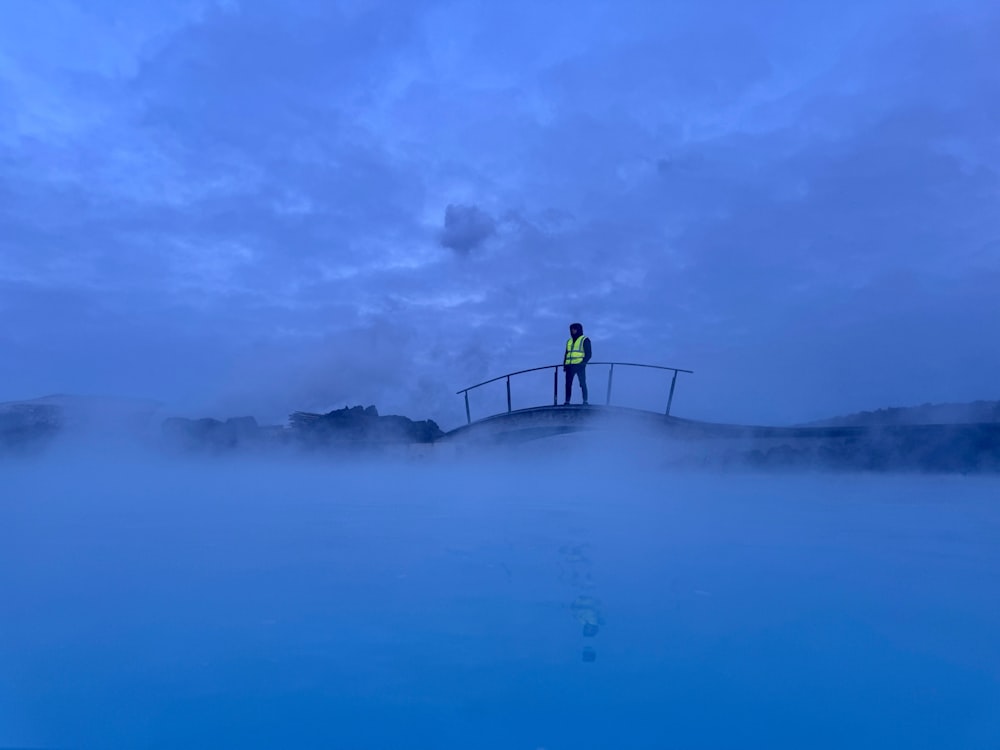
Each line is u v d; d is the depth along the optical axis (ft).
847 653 7.73
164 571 11.52
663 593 10.05
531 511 19.24
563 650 7.75
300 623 8.71
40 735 5.88
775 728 6.06
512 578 10.94
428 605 9.43
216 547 13.62
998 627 8.66
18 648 7.92
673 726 6.08
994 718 6.29
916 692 6.79
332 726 6.07
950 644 8.06
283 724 6.09
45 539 14.55
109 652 7.75
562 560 12.39
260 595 9.98
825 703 6.52
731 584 10.63
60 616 9.02
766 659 7.56
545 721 6.12
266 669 7.25
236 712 6.31
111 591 10.21
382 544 13.97
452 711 6.32
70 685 6.93
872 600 9.71
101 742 5.76
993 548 13.69
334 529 15.96
